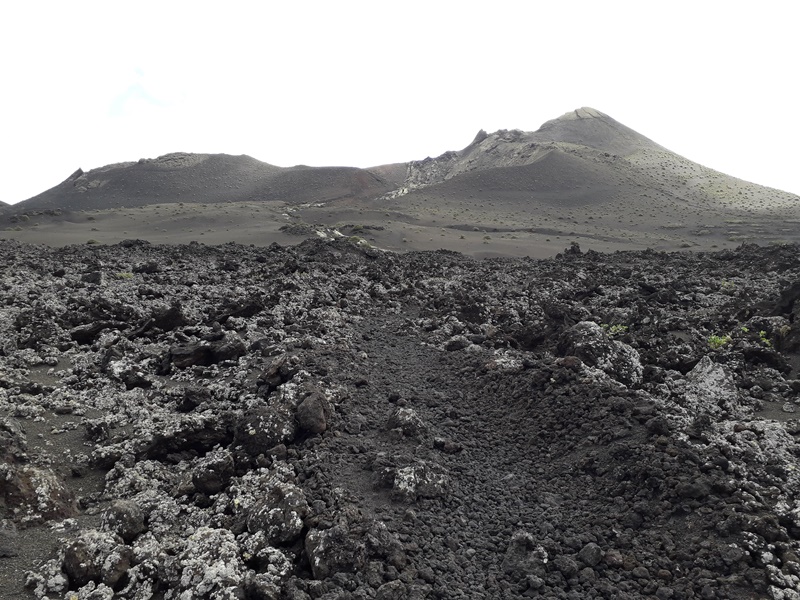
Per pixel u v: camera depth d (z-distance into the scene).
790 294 17.19
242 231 69.12
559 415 11.12
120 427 10.91
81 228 74.50
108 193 153.62
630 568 7.41
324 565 6.99
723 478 8.56
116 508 7.97
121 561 7.14
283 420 9.99
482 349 15.86
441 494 8.80
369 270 28.19
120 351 14.41
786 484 8.70
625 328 17.52
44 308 17.11
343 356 14.38
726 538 7.54
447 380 13.83
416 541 7.71
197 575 6.95
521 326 18.45
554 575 7.31
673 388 12.69
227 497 8.67
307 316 18.88
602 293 22.91
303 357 13.45
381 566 7.09
